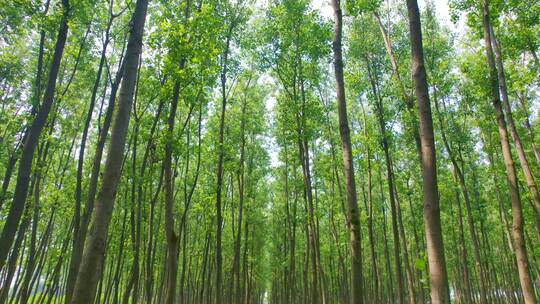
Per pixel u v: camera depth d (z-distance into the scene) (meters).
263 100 24.78
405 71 17.09
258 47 17.14
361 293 6.62
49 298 17.58
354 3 9.48
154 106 17.28
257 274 38.44
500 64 10.68
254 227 31.58
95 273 4.34
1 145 13.42
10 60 14.98
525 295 8.11
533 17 12.05
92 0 10.83
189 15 12.18
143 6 5.44
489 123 18.14
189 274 30.77
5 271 22.28
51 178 18.86
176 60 10.23
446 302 4.18
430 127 4.88
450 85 18.11
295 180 24.02
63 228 25.62
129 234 18.92
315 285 16.73
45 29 9.36
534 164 17.97
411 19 5.42
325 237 33.31
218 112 21.25
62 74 16.61
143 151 18.81
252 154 24.62
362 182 25.39
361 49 18.23
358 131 23.03
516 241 8.55
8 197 12.77
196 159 20.59
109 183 4.63
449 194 20.48
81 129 20.38
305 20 15.61
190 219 28.52
